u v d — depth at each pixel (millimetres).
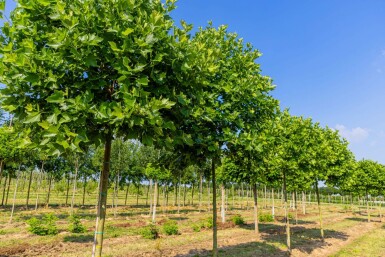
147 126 4199
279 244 14094
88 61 3848
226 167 17906
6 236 14633
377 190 27859
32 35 4133
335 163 16781
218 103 7008
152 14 4156
